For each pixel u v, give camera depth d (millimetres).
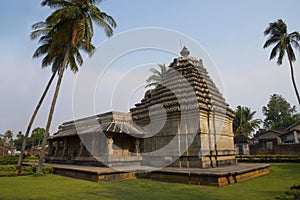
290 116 70250
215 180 11219
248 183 12055
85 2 18453
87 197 9297
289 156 26734
